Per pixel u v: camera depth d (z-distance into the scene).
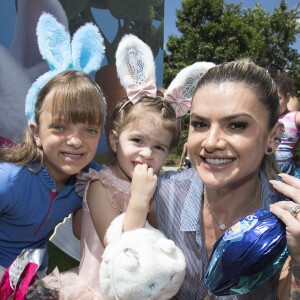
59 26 2.32
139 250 1.55
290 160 3.83
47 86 1.99
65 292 1.89
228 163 1.45
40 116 2.00
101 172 2.09
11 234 2.12
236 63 1.50
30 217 2.08
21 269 1.93
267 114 1.45
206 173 1.49
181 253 1.62
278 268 1.44
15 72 3.69
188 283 1.74
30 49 3.82
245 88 1.42
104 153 3.61
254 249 1.36
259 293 1.63
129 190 2.07
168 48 22.91
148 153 2.08
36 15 3.87
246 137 1.42
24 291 1.86
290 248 1.35
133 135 2.09
